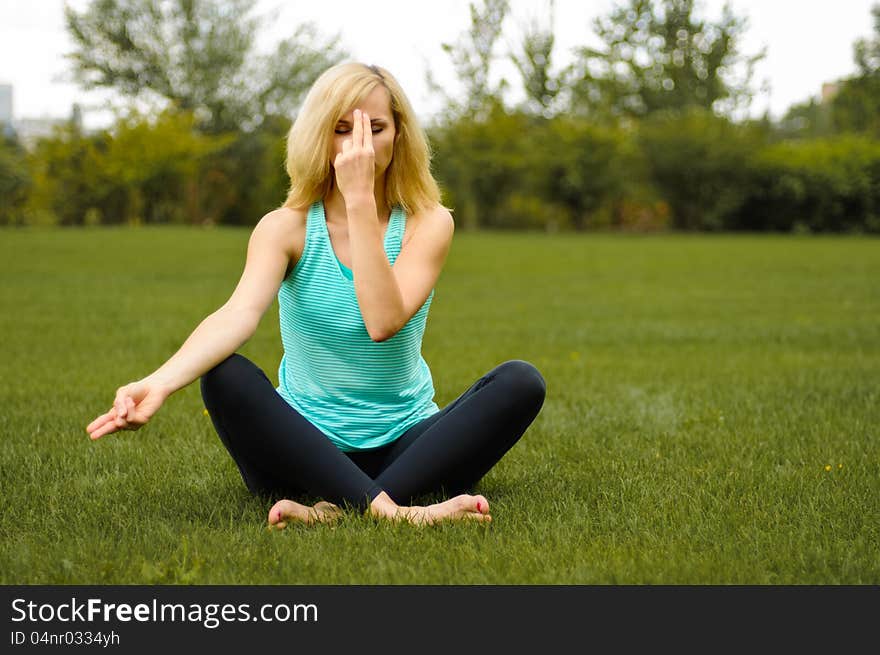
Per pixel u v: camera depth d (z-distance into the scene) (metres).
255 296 3.13
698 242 33.06
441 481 3.36
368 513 3.15
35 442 4.63
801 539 3.07
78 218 43.62
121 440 4.72
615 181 43.28
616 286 16.09
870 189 41.12
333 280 3.24
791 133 73.88
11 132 48.19
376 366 3.35
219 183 47.84
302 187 3.23
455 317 11.43
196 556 2.85
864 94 59.16
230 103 50.12
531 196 44.50
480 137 43.91
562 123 45.00
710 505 3.53
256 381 3.14
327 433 3.39
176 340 8.82
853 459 4.30
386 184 3.36
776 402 5.92
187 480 3.92
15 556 2.90
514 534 3.13
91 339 8.80
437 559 2.85
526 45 49.50
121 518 3.31
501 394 3.30
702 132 43.66
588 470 4.16
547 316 11.66
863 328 10.34
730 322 11.09
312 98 3.19
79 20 49.03
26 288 13.90
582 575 2.72
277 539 3.02
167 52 49.66
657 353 8.52
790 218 42.53
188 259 20.62
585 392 6.38
